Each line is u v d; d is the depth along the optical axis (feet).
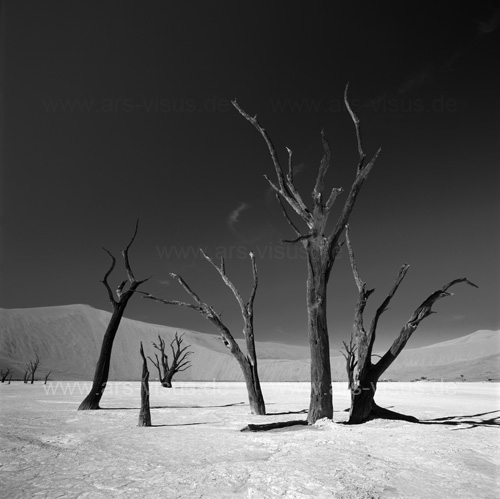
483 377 220.84
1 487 15.84
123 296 54.70
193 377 322.14
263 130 38.27
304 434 28.84
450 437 26.78
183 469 18.51
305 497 14.20
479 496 14.61
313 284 36.60
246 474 17.26
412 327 36.42
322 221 37.14
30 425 34.45
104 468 18.90
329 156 37.14
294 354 495.82
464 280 35.27
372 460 19.84
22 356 291.58
